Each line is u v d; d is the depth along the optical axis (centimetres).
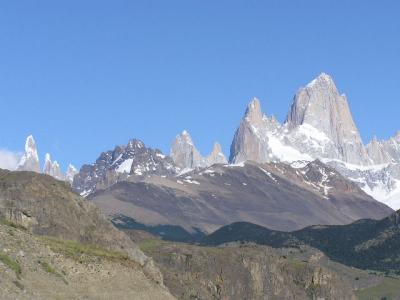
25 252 18500
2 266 17062
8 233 18775
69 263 19888
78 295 18738
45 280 18100
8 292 16325
